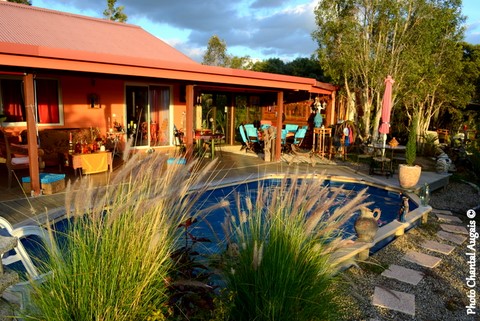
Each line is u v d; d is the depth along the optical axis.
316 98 13.77
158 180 2.26
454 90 14.97
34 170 6.39
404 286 3.93
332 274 2.59
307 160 11.77
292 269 2.32
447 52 13.91
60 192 6.70
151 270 2.05
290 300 2.24
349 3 12.95
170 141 12.95
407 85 13.03
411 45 12.53
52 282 1.91
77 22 12.34
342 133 12.52
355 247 4.30
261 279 2.29
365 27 12.98
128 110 11.84
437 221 6.42
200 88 13.55
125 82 11.60
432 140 14.06
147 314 2.00
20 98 9.55
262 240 2.47
